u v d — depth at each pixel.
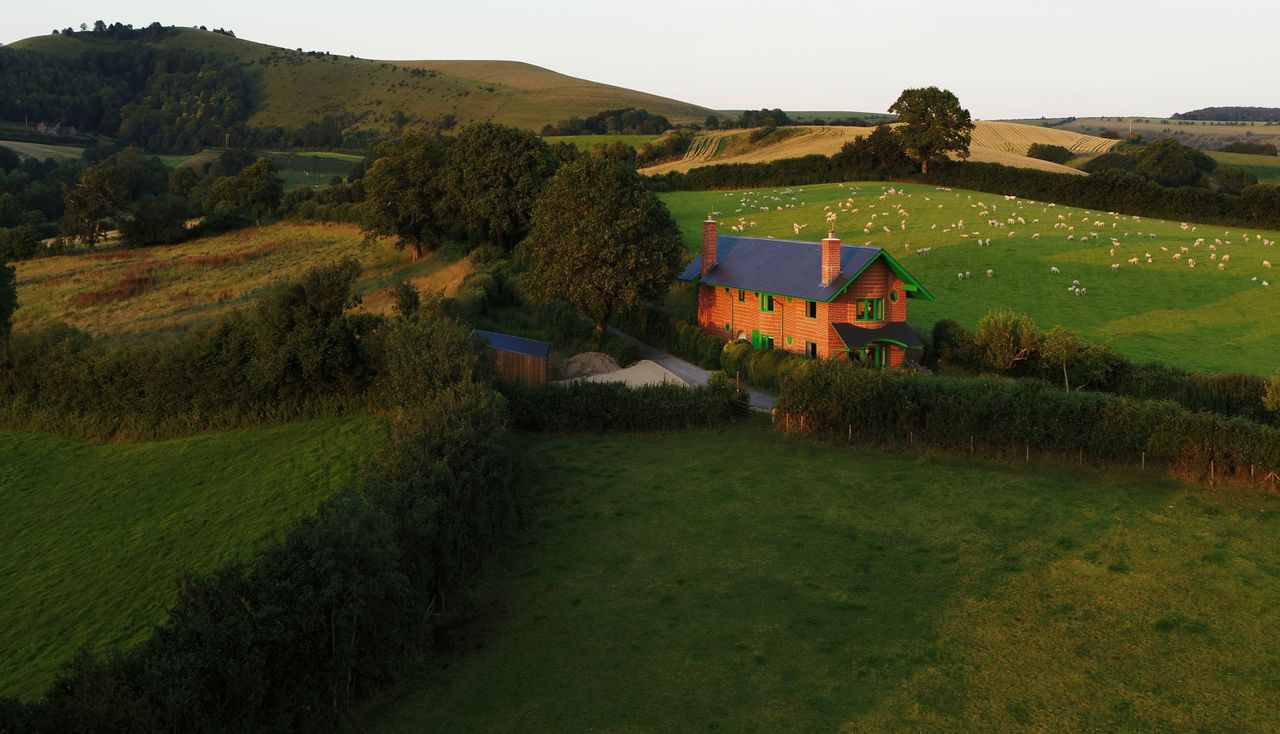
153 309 84.00
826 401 42.72
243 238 122.25
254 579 20.70
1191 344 60.66
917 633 25.64
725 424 46.38
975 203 106.50
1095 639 24.94
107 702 16.12
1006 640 25.05
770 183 133.12
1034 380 42.22
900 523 33.53
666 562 30.98
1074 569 29.23
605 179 62.25
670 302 73.38
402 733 21.61
